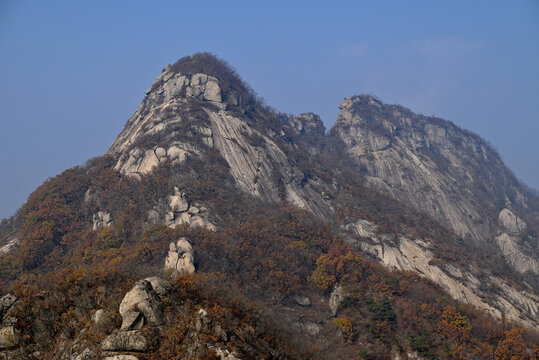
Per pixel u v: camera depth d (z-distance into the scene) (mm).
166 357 52406
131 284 61688
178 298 60250
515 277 193125
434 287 140500
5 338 55500
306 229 153500
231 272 124062
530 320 150500
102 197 157875
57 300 60562
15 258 130125
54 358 54094
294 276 127875
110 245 137000
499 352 105500
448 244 193375
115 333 53625
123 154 182750
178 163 168875
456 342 108312
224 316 60031
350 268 133625
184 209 149500
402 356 105188
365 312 117875
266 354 60656
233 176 178250
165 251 125375
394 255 165125
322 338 109750
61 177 166125
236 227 145375
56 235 144375
